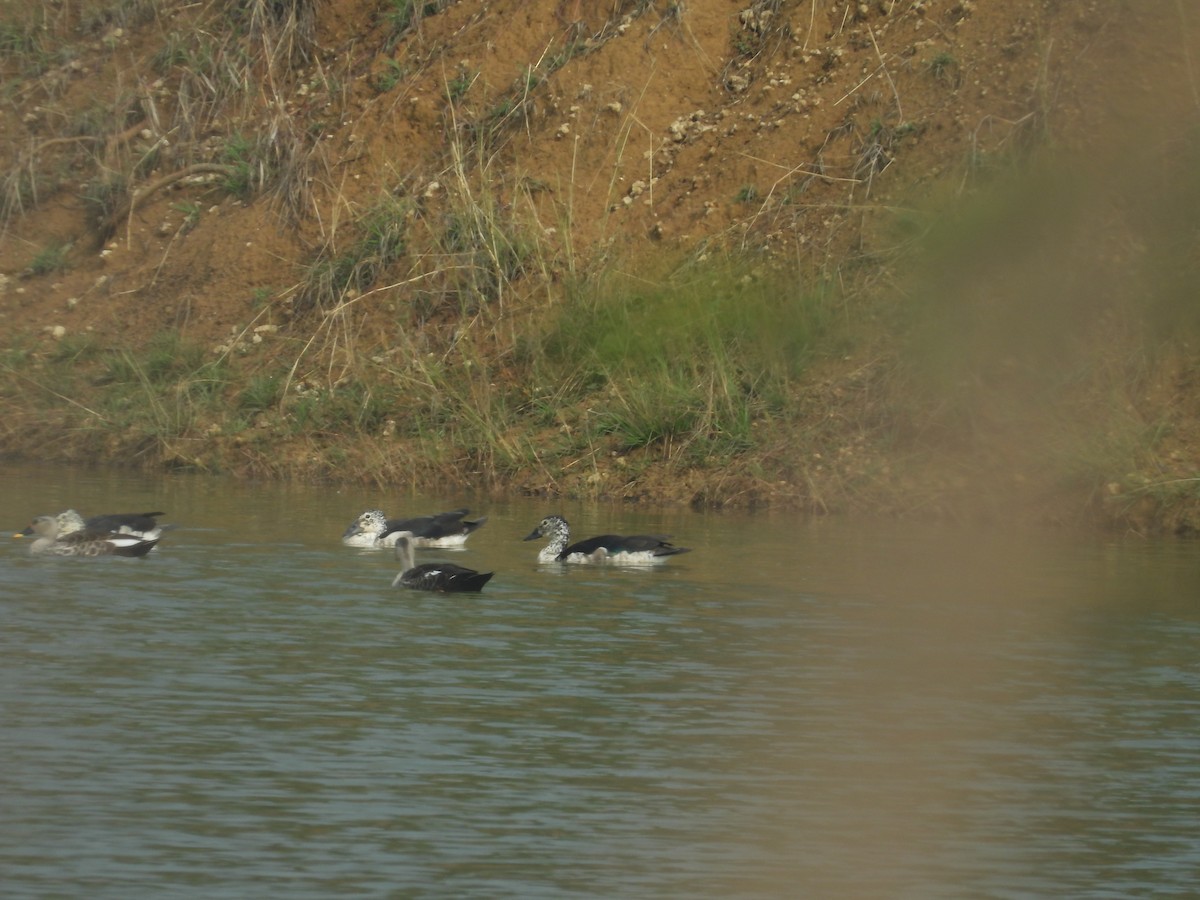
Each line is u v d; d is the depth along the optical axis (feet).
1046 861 23.54
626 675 33.19
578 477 62.90
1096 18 71.67
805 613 39.75
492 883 22.15
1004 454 58.65
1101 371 60.59
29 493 58.54
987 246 65.98
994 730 29.86
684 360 66.90
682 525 54.80
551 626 37.81
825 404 63.21
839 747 28.66
